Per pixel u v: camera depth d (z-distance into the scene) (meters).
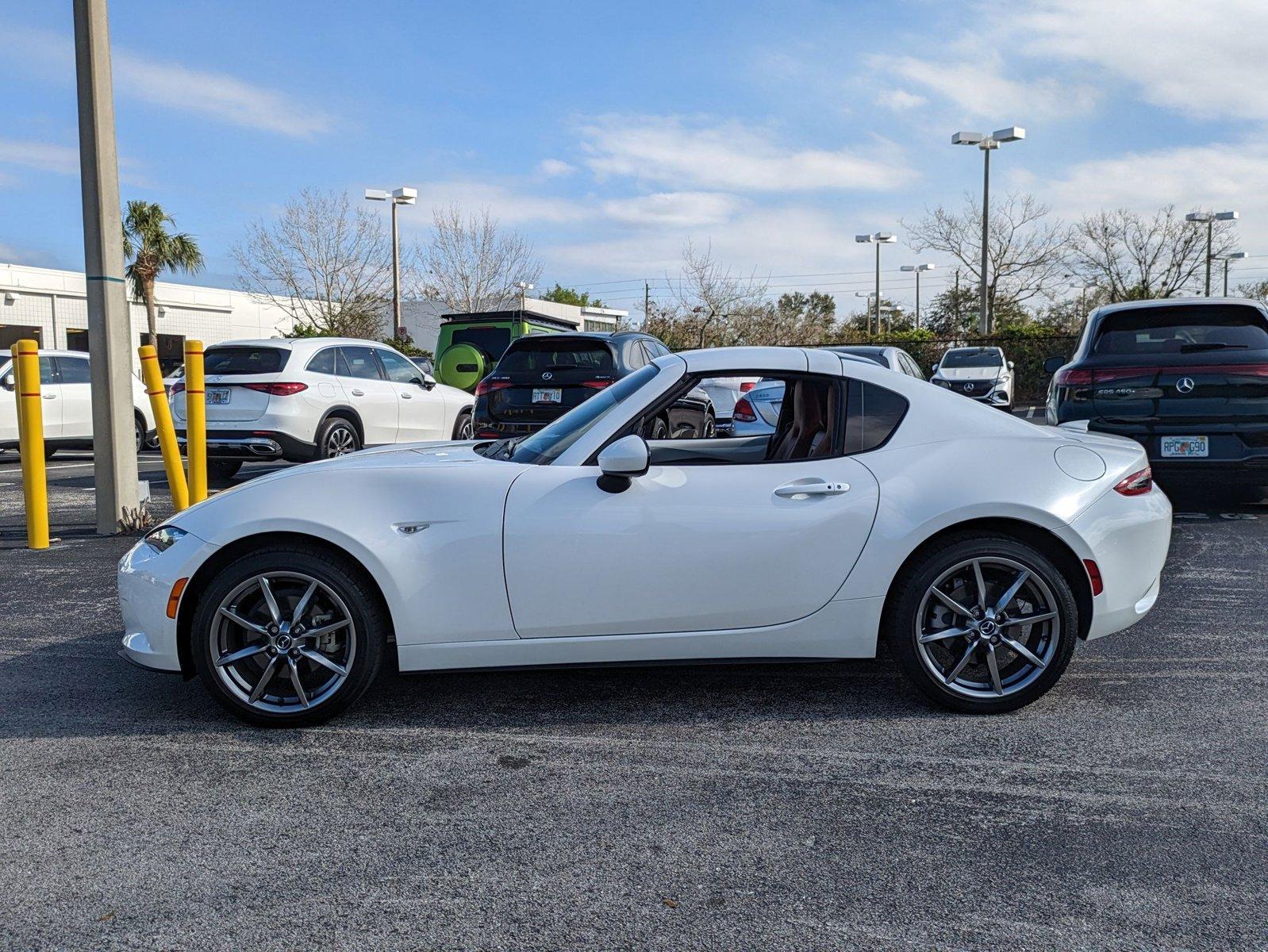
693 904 2.51
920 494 3.74
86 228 7.93
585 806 3.08
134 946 2.35
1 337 31.83
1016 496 3.71
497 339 17.97
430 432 12.67
